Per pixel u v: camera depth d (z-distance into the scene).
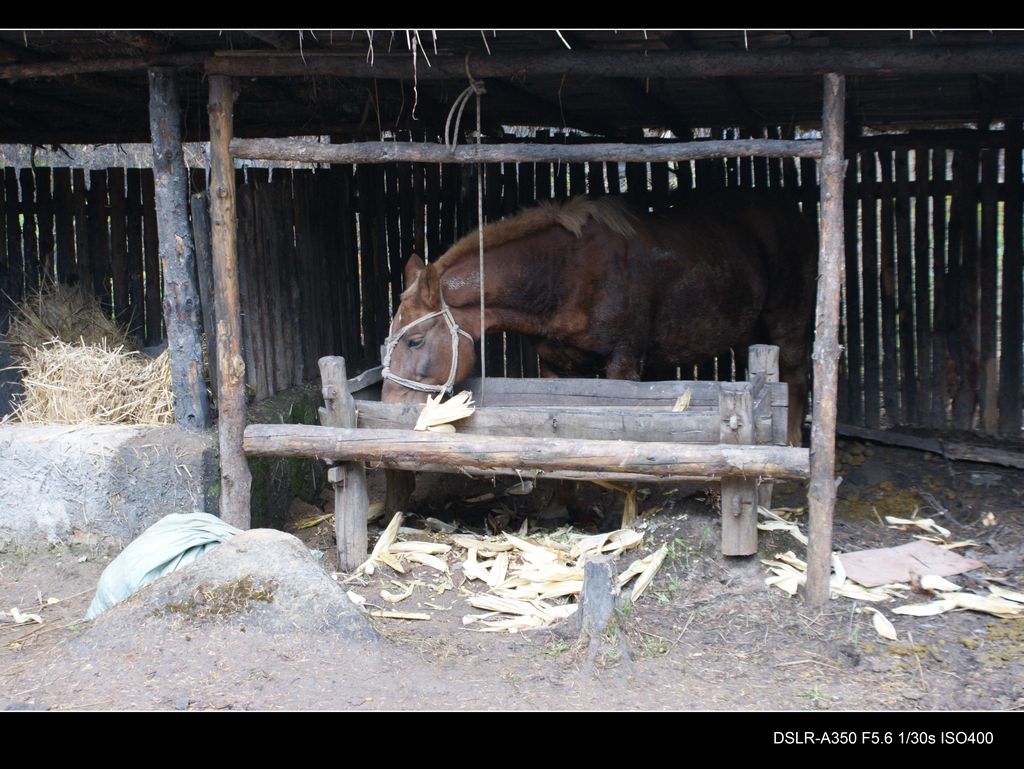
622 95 6.41
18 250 7.09
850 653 4.14
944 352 7.87
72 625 4.52
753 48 4.62
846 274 8.05
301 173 7.50
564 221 5.85
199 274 5.59
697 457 4.59
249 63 4.94
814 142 4.49
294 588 4.11
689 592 4.70
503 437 4.83
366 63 4.85
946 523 5.83
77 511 5.41
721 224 6.86
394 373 5.28
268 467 5.84
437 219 8.22
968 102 7.20
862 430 7.44
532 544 5.27
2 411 6.07
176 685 3.62
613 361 6.08
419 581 4.98
